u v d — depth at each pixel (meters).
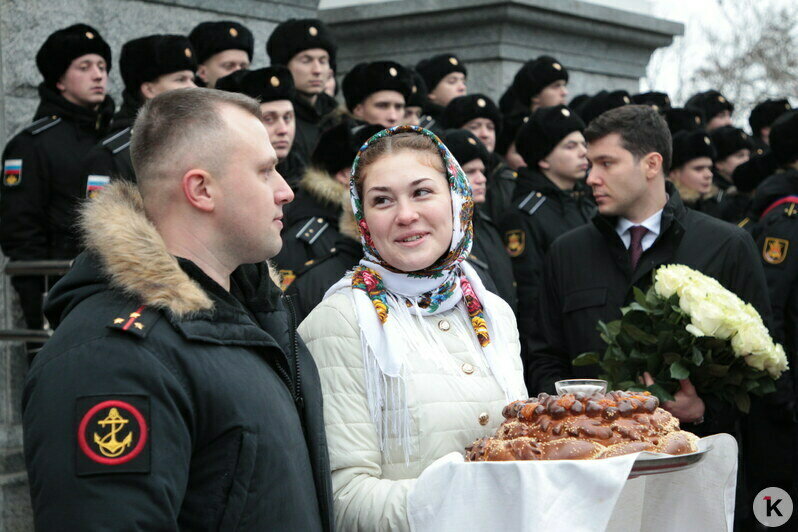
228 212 2.07
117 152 4.74
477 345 2.56
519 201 5.88
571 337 4.01
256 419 1.98
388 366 2.36
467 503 2.09
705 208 7.75
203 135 2.05
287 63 6.42
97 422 1.80
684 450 2.17
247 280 2.24
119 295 1.95
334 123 6.34
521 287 5.67
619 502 2.28
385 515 2.18
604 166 3.90
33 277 5.01
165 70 5.18
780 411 4.42
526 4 9.10
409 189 2.45
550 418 2.19
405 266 2.45
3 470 4.54
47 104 5.32
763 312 3.82
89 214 2.04
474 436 2.43
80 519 1.76
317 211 4.60
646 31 10.46
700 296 3.26
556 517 1.99
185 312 1.96
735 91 18.88
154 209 2.08
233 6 7.72
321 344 2.44
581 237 4.09
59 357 1.87
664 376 3.35
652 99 8.87
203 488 1.93
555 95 7.90
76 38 5.30
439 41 9.57
